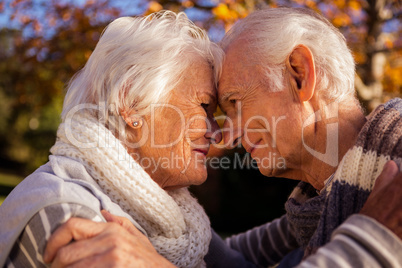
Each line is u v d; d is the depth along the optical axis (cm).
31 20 446
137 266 97
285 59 136
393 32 412
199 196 648
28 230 110
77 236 102
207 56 144
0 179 1480
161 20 145
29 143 1678
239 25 147
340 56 137
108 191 130
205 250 148
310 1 356
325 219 119
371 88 374
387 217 88
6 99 1775
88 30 412
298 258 177
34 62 456
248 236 196
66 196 113
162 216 132
